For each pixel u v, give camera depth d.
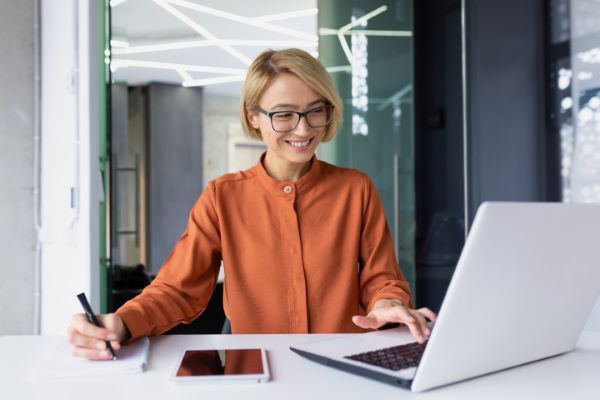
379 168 3.17
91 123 2.07
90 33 2.06
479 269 0.69
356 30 3.15
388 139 3.18
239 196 1.34
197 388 0.75
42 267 2.77
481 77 3.27
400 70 3.20
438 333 0.70
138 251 2.77
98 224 2.09
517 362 0.85
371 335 1.01
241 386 0.76
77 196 2.09
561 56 3.22
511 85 3.29
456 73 3.35
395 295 1.17
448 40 3.37
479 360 0.77
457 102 3.36
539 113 3.29
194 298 1.25
